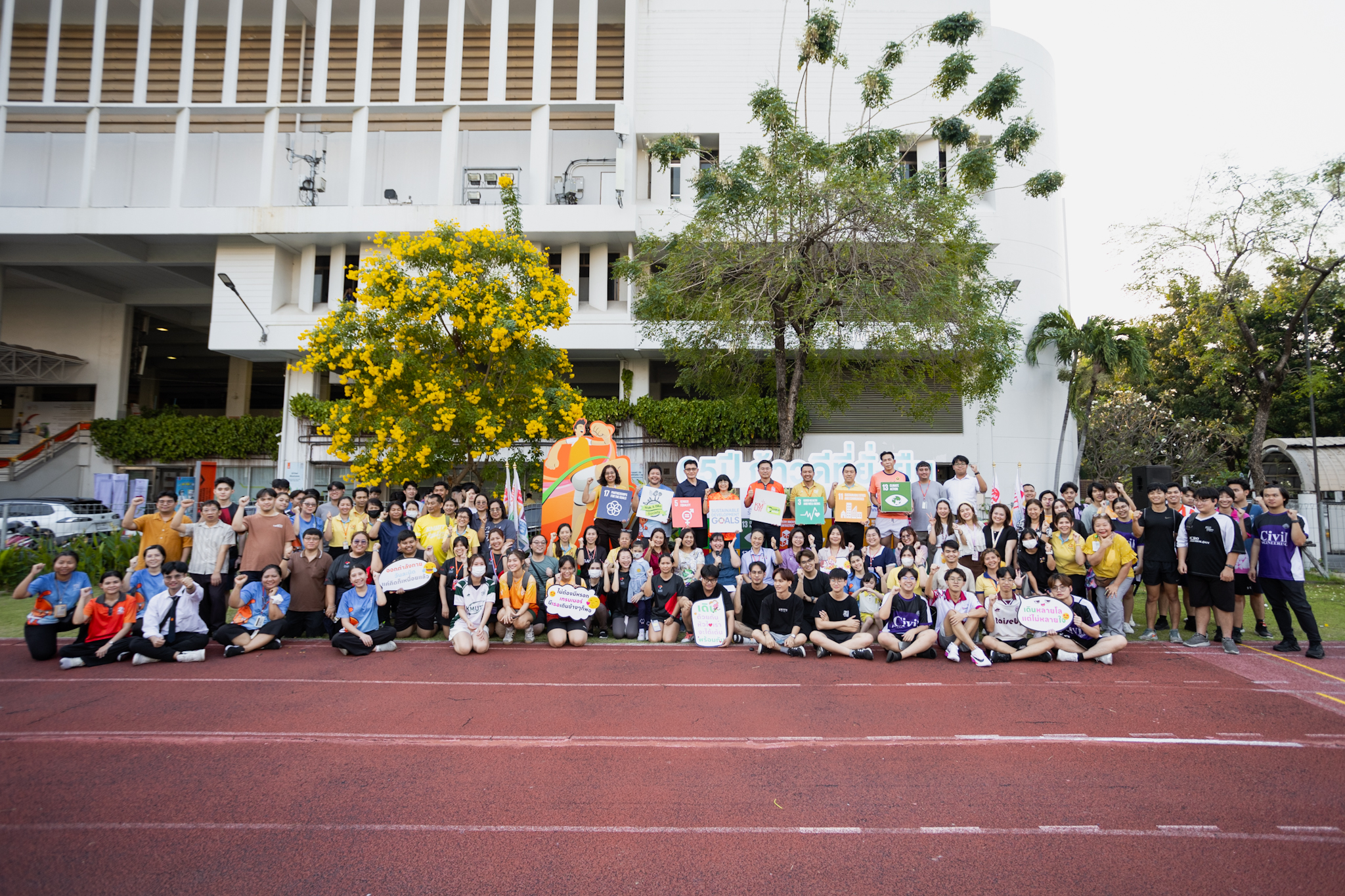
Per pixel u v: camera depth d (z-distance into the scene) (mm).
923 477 10805
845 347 13234
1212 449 26297
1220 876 3701
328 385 21859
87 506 19484
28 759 5160
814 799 4598
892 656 7996
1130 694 6711
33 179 21625
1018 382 21359
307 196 21000
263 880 3646
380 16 21469
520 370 12602
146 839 4047
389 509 9516
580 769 5043
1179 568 8492
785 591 8203
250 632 8430
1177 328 24359
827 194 12125
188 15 20906
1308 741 5543
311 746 5441
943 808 4469
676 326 14828
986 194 21672
